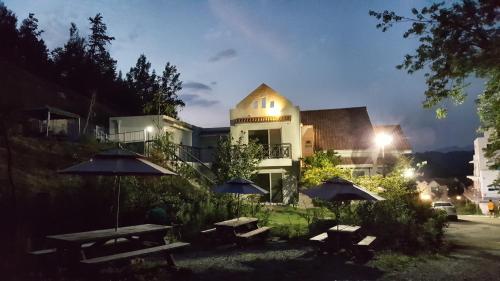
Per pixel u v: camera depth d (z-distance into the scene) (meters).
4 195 12.38
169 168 22.00
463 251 13.55
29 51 53.09
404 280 9.04
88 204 12.59
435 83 12.31
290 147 28.97
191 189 20.19
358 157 32.78
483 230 21.06
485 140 46.72
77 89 53.09
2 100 12.12
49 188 14.64
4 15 54.62
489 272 10.03
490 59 10.54
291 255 11.52
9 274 7.95
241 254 11.64
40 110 24.19
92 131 30.84
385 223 13.30
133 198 14.08
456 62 10.95
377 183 22.14
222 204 16.36
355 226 12.91
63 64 54.72
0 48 49.62
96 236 8.05
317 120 36.88
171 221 13.69
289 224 16.77
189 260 10.71
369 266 10.30
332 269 9.88
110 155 8.69
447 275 9.62
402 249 12.61
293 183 28.69
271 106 30.02
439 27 11.04
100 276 7.96
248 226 14.62
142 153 22.83
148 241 10.24
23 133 20.23
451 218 28.77
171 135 25.89
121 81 60.59
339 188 11.71
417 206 15.30
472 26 10.73
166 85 59.34
